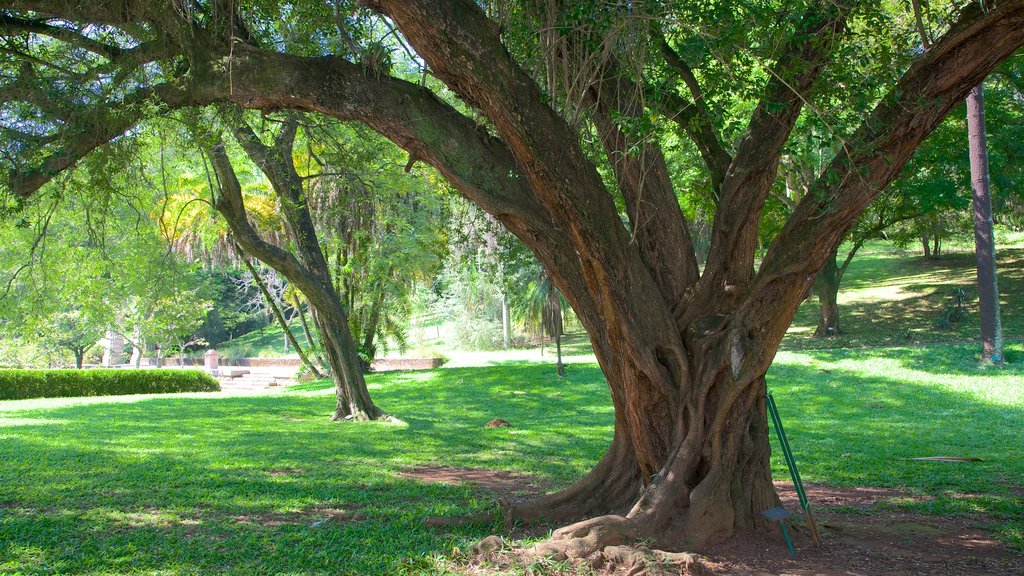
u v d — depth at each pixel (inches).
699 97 278.7
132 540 250.7
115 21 295.0
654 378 255.6
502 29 251.8
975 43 220.2
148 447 494.6
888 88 234.4
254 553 236.4
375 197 726.5
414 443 540.1
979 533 277.1
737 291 263.7
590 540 229.9
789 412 692.1
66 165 300.7
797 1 242.2
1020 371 734.5
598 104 271.0
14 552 233.3
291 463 433.1
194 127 354.0
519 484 384.5
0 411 791.7
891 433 562.6
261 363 1657.2
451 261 1069.1
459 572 215.8
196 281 1357.0
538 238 265.4
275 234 1028.5
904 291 1267.2
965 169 820.6
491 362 1274.6
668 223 275.4
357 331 1198.3
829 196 237.3
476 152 257.9
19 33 327.9
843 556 243.4
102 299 1043.9
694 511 244.5
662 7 234.7
